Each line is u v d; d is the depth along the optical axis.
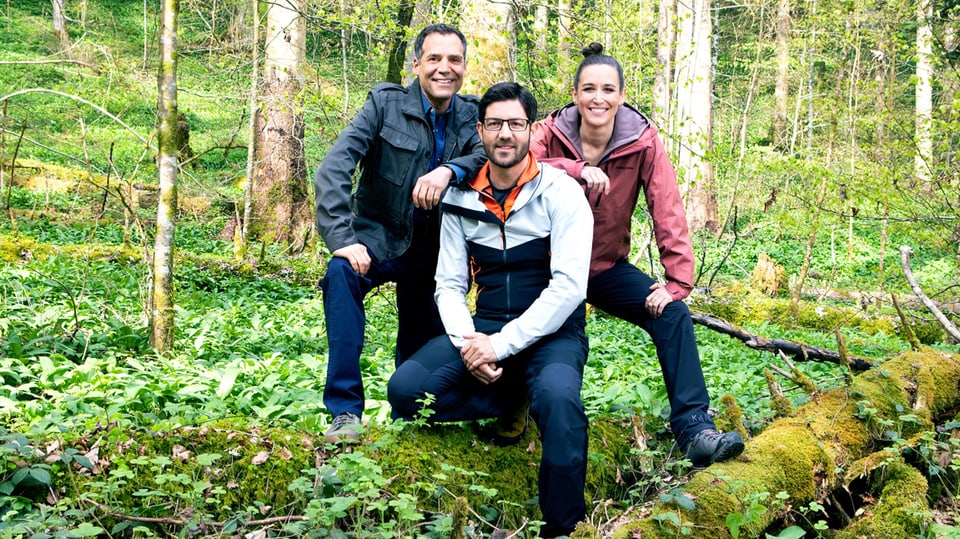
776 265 14.53
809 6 15.98
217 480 3.39
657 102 11.75
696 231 21.53
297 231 17.06
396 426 3.56
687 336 3.98
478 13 9.69
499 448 3.92
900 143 10.60
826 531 3.79
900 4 12.71
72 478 3.15
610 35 10.34
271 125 16.59
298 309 9.52
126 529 3.18
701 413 3.90
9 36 28.67
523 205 3.60
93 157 19.72
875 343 10.14
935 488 4.43
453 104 3.99
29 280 8.95
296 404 4.38
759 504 3.26
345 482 3.26
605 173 4.08
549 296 3.48
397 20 9.68
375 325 8.47
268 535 3.22
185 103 25.89
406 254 3.99
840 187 11.73
